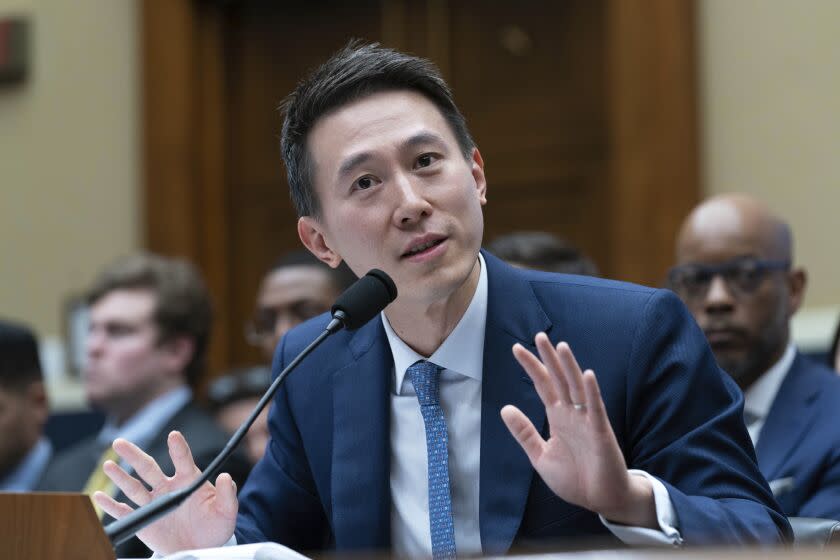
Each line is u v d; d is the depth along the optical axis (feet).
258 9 45.88
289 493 16.78
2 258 46.83
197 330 28.60
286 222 45.44
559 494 12.33
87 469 27.76
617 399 14.52
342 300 13.71
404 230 14.30
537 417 14.80
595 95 41.27
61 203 46.47
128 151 45.96
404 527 15.21
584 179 41.42
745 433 14.43
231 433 28.91
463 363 15.19
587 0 41.45
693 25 38.24
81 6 46.73
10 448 30.04
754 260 22.48
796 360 22.66
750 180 37.27
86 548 11.02
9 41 46.96
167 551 13.98
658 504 12.44
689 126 38.09
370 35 44.37
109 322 28.14
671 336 14.78
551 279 15.90
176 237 44.98
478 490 14.93
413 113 14.67
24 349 30.35
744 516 12.84
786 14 36.91
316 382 16.46
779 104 36.91
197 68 45.73
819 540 14.62
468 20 43.29
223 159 45.98
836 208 35.81
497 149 42.78
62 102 46.70
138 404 28.09
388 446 15.48
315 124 15.06
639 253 38.91
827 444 20.80
